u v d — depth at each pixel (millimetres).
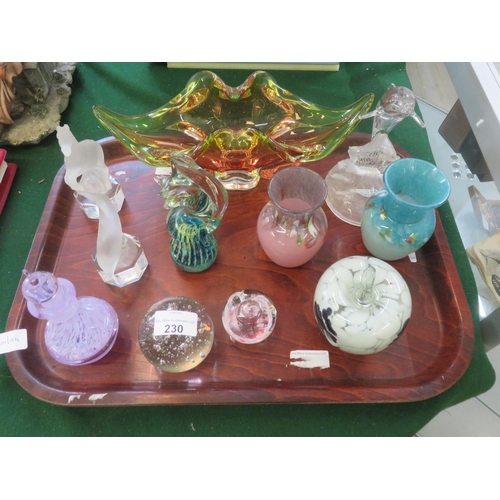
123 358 633
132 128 718
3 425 621
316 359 633
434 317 682
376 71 1056
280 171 601
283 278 711
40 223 745
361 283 555
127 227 767
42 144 930
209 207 609
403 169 630
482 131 727
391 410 639
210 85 677
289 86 1021
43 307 535
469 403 817
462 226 898
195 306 628
